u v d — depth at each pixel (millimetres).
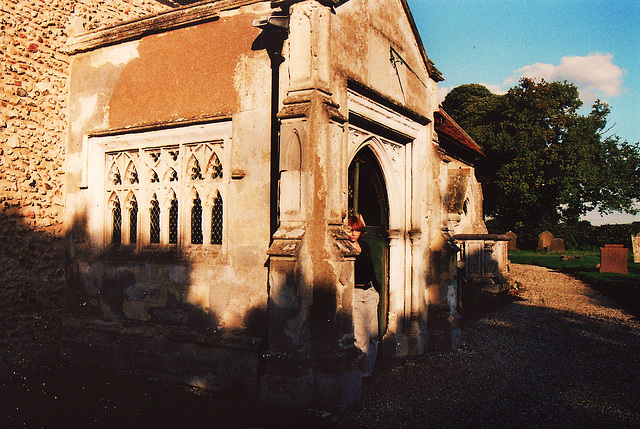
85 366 7094
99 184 7555
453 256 8789
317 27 5523
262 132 6051
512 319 11180
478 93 40406
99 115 7535
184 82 6742
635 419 5285
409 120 8180
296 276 5258
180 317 6535
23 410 5234
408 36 8148
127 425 4801
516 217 37500
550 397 5961
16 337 7074
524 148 34156
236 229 6180
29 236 7340
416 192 8398
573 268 22094
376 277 8211
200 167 6652
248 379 5820
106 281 7273
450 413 5406
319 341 5379
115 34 7340
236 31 6348
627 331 9891
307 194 5383
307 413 5008
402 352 8023
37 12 7578
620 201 40406
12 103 7227
